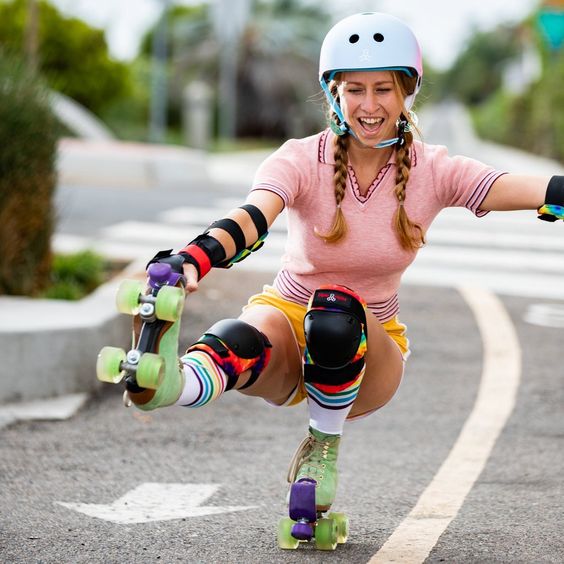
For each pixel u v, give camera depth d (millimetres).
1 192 15836
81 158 41000
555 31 77562
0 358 12188
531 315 18109
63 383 12672
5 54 17109
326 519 7625
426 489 9430
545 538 7992
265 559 7477
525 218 31703
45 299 16172
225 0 84875
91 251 19141
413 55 6789
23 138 16031
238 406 12547
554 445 11039
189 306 17812
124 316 14344
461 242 26422
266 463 10312
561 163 71625
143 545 7863
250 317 7301
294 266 7324
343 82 6812
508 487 9492
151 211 31234
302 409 12508
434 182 7012
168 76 95625
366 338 7129
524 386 13609
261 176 6918
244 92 100312
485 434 11438
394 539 7957
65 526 8320
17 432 11273
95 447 10773
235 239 6473
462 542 7887
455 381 13797
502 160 76188
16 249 16281
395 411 12383
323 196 7000
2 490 9273
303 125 101250
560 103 72562
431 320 17453
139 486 9477
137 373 5809
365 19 6801
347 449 10867
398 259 7129
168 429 11500
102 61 62844
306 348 7156
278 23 100062
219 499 9133
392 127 6973
